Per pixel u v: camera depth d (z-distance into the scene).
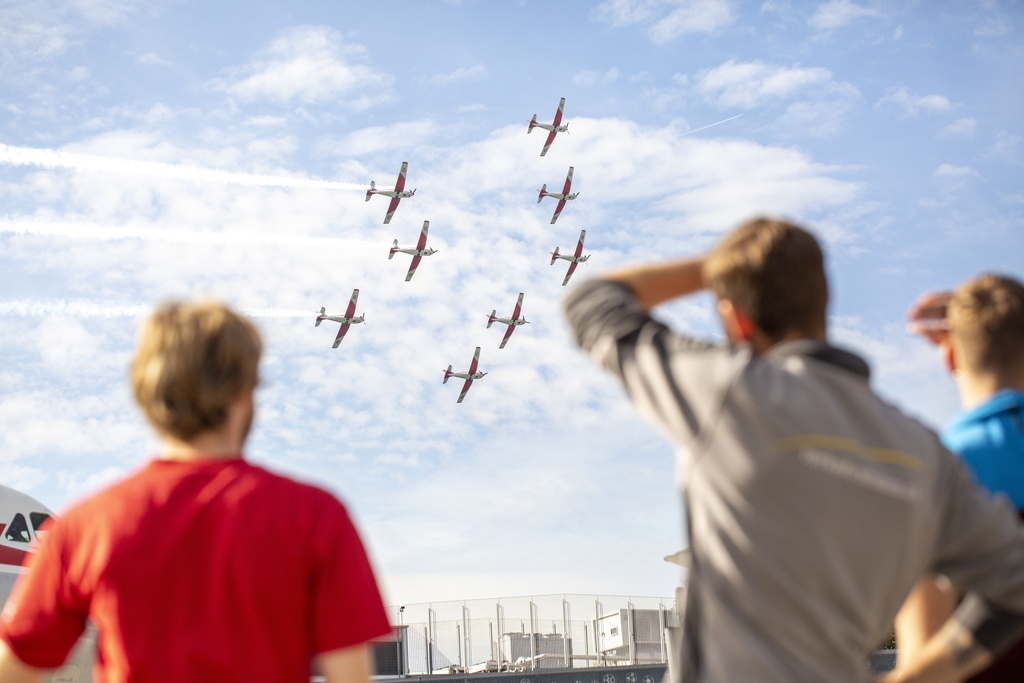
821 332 3.02
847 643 2.64
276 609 2.80
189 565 2.80
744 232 3.05
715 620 2.72
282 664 2.81
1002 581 2.76
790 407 2.71
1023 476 3.29
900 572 2.71
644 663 30.17
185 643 2.73
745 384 2.74
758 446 2.70
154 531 2.83
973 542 2.81
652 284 3.29
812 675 2.59
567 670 28.72
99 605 2.80
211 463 3.01
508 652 30.50
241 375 3.03
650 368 2.90
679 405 2.83
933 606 3.13
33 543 15.04
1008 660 3.20
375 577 3.04
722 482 2.73
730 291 3.00
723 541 2.72
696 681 2.77
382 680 27.67
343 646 2.86
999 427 3.39
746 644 2.64
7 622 2.86
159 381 2.95
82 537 2.89
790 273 2.92
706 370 2.80
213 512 2.86
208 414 2.97
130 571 2.77
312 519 2.96
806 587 2.62
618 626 30.81
